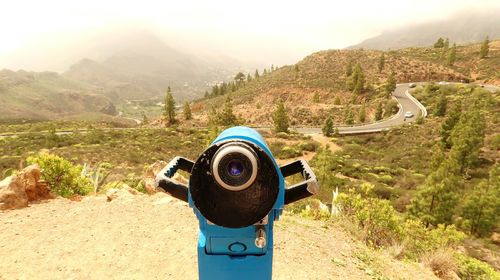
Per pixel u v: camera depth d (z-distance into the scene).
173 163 2.65
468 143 39.72
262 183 1.99
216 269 2.42
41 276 4.66
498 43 150.62
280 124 70.25
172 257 5.27
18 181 7.61
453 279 7.19
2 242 5.58
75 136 67.94
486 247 15.63
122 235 5.99
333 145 60.19
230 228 2.27
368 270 5.81
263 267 2.41
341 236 7.45
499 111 67.81
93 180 12.48
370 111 99.00
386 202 8.89
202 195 2.04
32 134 72.25
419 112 81.75
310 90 129.88
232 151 1.85
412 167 44.38
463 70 135.75
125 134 71.75
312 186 2.27
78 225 6.39
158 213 7.13
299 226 7.50
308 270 5.27
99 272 4.81
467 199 26.03
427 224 23.47
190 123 108.25
